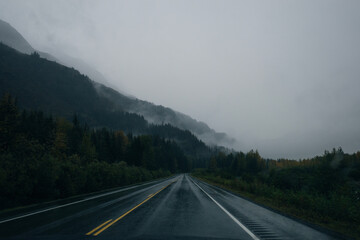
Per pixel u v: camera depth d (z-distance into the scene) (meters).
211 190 23.20
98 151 67.81
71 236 5.89
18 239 5.62
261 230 6.97
